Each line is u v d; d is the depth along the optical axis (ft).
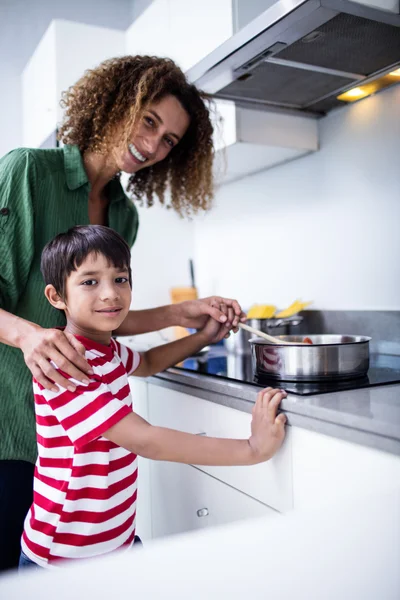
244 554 1.61
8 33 8.88
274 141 5.35
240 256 7.06
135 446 2.82
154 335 7.06
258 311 5.51
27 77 8.35
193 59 4.96
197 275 8.14
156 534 4.54
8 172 3.45
